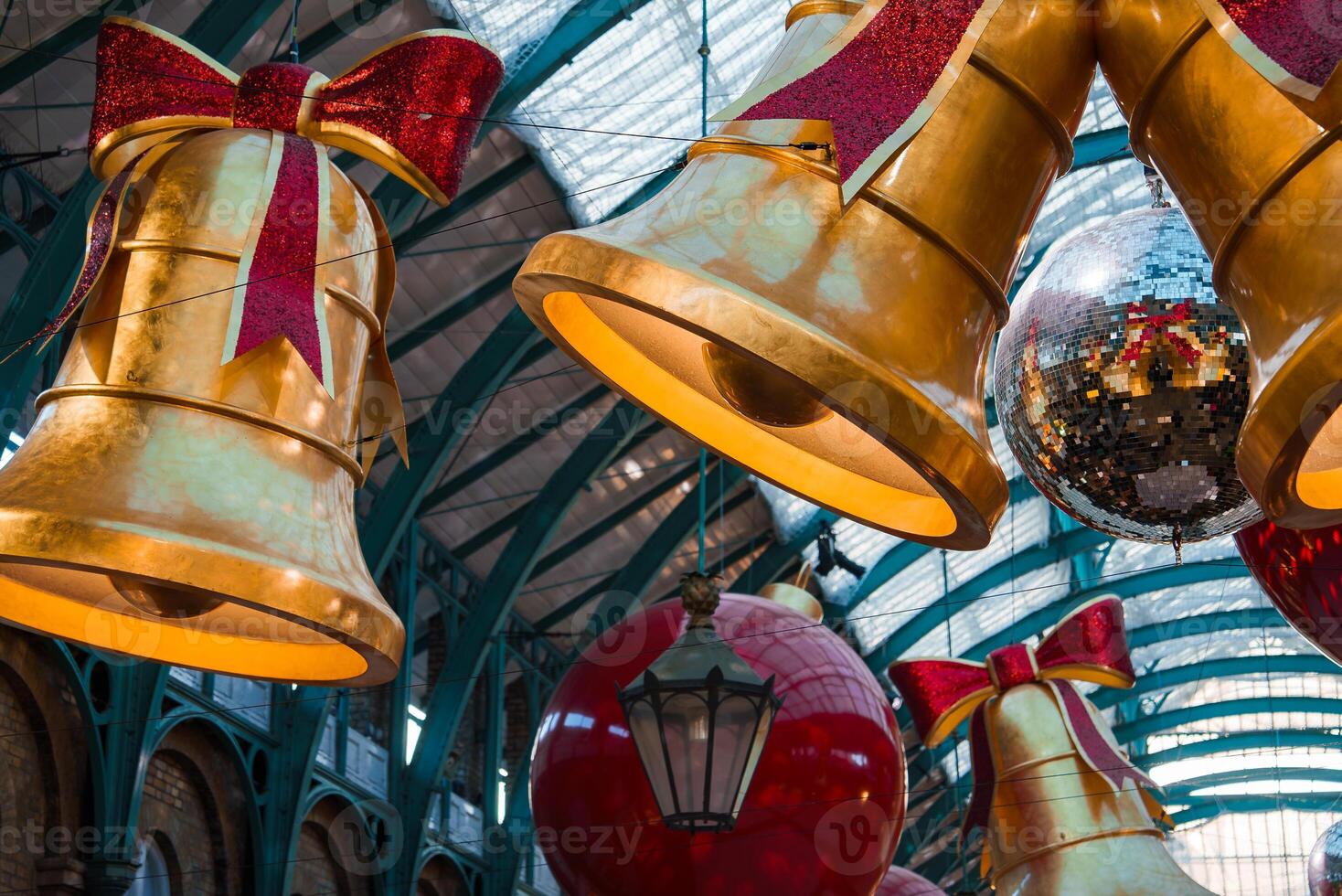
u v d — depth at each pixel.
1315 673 25.83
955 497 1.66
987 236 1.71
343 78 2.47
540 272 1.69
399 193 12.34
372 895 15.52
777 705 3.27
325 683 2.25
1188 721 26.91
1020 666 5.22
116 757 11.35
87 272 2.17
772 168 1.74
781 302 1.60
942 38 1.68
